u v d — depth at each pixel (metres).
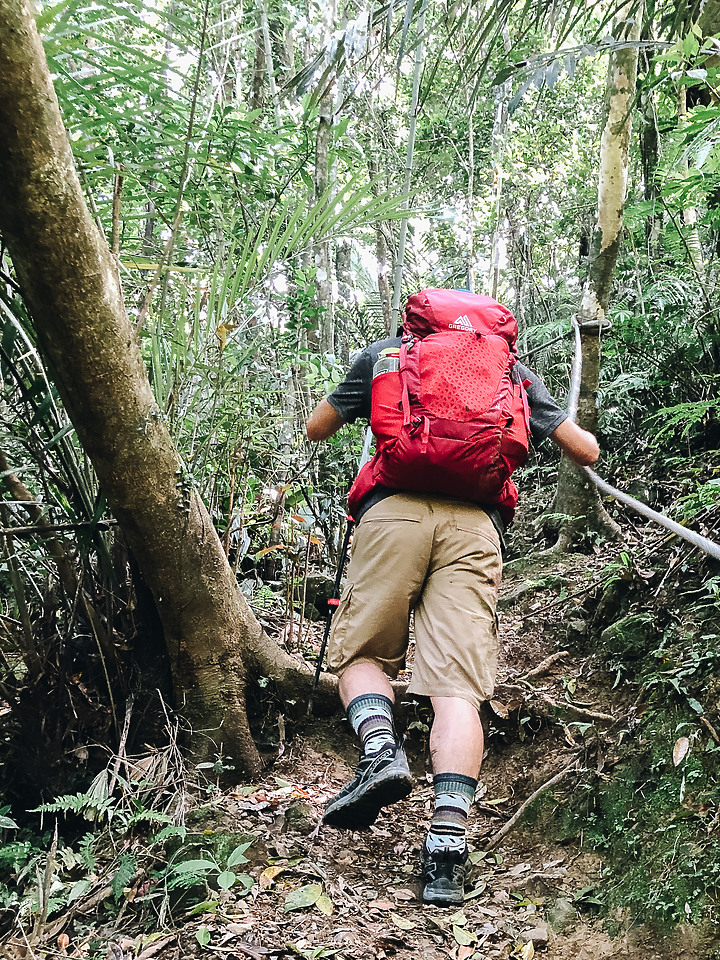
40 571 2.74
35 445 2.46
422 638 2.20
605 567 3.43
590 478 2.53
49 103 1.85
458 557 2.23
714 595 2.64
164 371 2.80
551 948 1.91
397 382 2.22
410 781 1.99
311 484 3.71
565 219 8.76
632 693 2.63
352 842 2.35
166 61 2.39
